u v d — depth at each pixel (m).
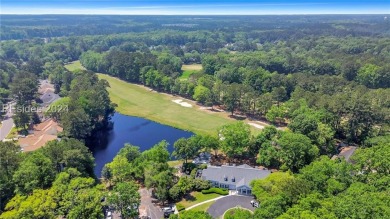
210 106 169.25
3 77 192.00
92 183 82.31
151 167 91.38
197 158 109.94
